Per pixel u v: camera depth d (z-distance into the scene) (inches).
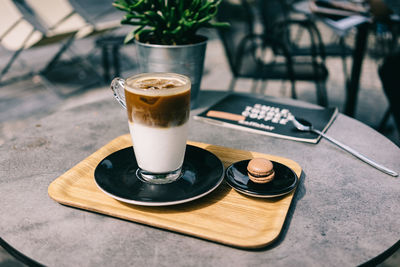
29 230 20.8
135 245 20.0
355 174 25.3
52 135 30.2
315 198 23.1
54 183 23.6
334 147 28.5
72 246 19.9
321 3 66.0
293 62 68.1
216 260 19.2
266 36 64.9
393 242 20.1
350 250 19.7
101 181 22.6
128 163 24.8
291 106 34.4
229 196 22.9
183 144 23.5
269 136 30.0
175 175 23.9
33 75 100.0
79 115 34.0
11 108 87.4
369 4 60.1
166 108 21.8
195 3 30.9
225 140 29.4
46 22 89.5
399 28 105.9
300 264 19.0
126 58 127.1
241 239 19.8
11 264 44.4
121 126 31.8
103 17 103.7
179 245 20.0
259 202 22.4
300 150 28.1
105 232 20.8
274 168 24.5
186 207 22.0
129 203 22.2
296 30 120.3
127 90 22.3
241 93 38.2
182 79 23.8
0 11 85.1
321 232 20.7
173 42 32.5
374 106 87.0
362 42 62.9
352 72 66.2
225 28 33.4
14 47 83.7
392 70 51.1
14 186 24.0
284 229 20.9
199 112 34.2
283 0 86.7
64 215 21.8
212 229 20.5
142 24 31.5
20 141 29.2
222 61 129.3
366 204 22.6
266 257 19.3
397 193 23.5
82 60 111.9
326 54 72.7
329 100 90.6
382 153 27.6
